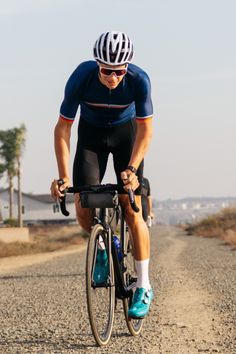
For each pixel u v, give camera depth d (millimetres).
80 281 13180
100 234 5664
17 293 11227
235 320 7219
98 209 6016
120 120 5973
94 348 5777
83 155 6004
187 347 5820
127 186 5574
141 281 6105
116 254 5852
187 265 16359
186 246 29844
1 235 55438
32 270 17828
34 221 117500
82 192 5637
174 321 7250
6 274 16547
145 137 5875
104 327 5863
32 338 6445
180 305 8547
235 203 61406
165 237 52656
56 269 17500
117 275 5898
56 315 8094
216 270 14328
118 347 5816
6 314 8398
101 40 5461
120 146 6078
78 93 5793
